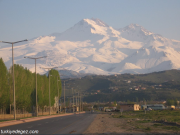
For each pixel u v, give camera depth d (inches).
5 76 3646.7
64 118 3518.7
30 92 4276.6
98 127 2036.2
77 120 2979.8
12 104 3909.9
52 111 5964.6
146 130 1807.3
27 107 4271.7
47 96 5078.7
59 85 6314.0
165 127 2009.1
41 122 2578.7
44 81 5098.4
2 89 3599.9
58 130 1718.8
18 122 2485.2
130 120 2987.2
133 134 1572.3
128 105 7755.9
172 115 3978.8
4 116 3523.6
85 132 1632.6
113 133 1610.5
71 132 1600.6
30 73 4350.4
